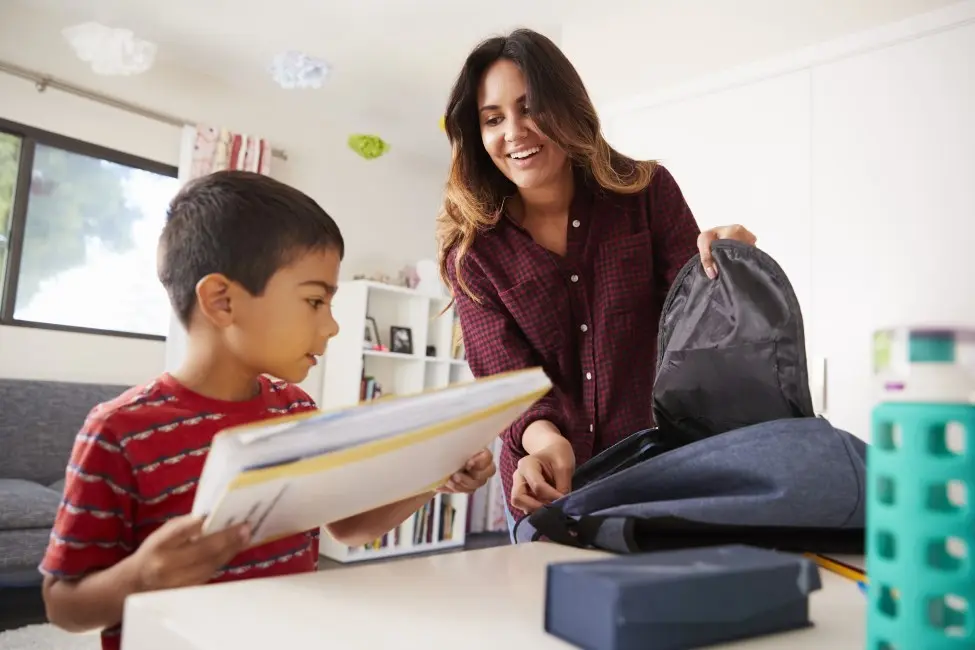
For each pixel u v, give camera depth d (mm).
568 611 343
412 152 4555
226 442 396
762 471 566
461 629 356
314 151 4047
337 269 759
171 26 3127
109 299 3293
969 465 280
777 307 673
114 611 509
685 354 739
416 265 4492
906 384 297
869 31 2365
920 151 2264
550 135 1110
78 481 621
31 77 3000
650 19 2574
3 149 2998
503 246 1237
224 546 469
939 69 2240
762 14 2396
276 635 336
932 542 286
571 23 2775
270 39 3213
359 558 3607
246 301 689
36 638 2092
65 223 3170
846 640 362
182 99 3502
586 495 629
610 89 2926
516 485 826
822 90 2459
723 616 346
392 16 2973
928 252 2230
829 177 2432
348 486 471
